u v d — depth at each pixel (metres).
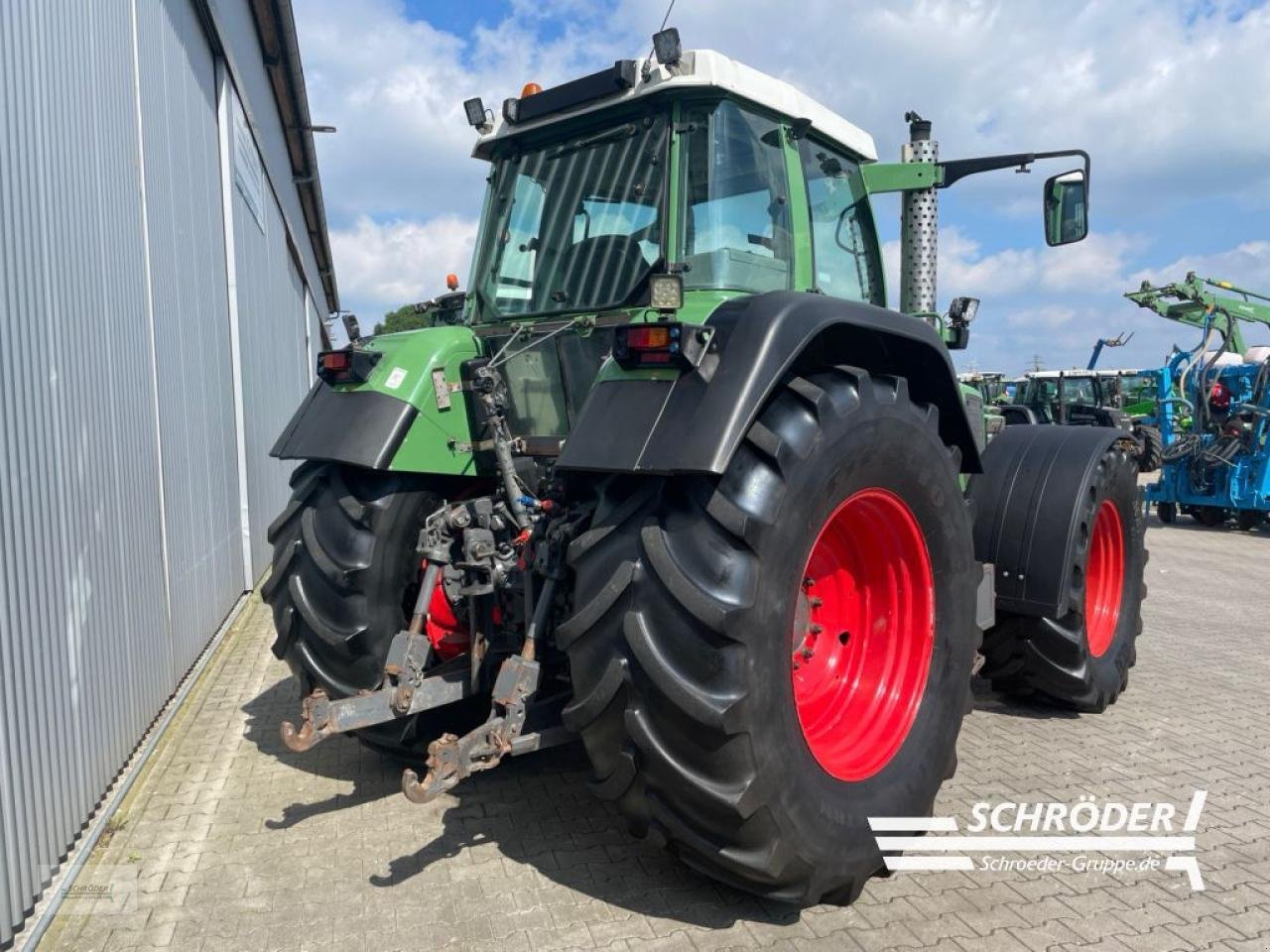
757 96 3.20
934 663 2.95
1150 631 6.38
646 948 2.40
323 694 2.59
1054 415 15.23
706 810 2.29
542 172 3.54
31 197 3.01
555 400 3.34
